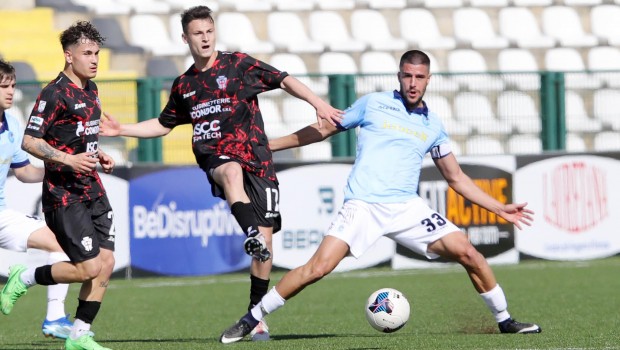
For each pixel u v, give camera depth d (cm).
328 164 5225
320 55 7006
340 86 5416
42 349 2762
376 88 5472
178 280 4978
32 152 2414
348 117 2681
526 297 4081
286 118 5669
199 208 5088
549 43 7444
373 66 7025
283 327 3300
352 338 2836
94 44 2488
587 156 5544
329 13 7394
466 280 4781
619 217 5591
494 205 2716
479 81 5975
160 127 2853
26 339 3091
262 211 2788
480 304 3834
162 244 5025
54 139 2492
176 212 5047
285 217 5156
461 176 2739
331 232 2591
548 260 5481
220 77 2728
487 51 7338
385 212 2600
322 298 4212
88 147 2536
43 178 2772
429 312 3603
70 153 2511
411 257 5375
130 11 7112
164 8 7206
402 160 2614
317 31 7312
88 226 2505
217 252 5122
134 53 6781
